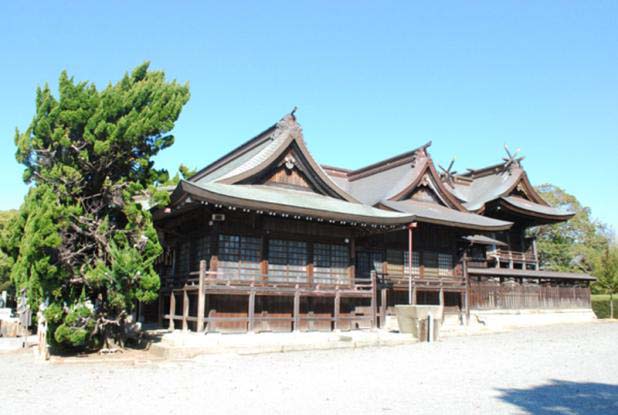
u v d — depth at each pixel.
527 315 34.72
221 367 14.44
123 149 16.61
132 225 16.73
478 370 14.00
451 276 31.06
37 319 18.88
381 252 28.97
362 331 22.84
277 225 21.77
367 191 34.91
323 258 23.19
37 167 16.39
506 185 43.09
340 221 21.97
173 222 23.22
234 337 18.53
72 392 10.79
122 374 13.22
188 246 22.58
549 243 56.62
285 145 23.53
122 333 17.75
